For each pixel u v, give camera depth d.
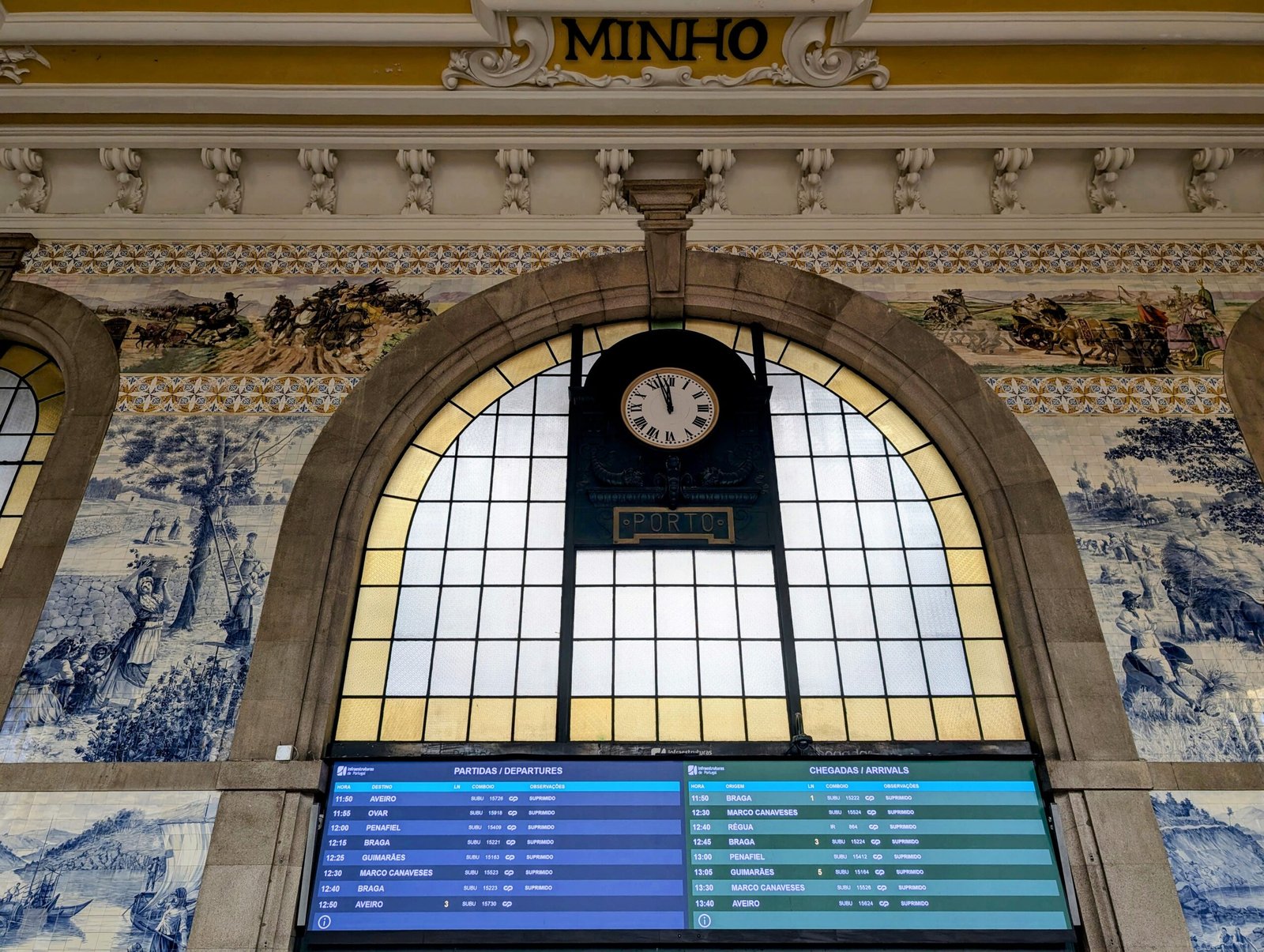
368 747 6.72
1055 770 6.51
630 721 6.96
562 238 8.76
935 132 8.80
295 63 8.43
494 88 8.60
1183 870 6.18
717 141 8.84
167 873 6.15
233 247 8.70
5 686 6.76
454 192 9.03
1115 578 7.21
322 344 8.23
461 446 8.07
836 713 7.00
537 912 6.20
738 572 7.53
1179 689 6.79
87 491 7.54
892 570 7.53
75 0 8.01
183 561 7.25
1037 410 7.92
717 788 6.59
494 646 7.23
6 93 8.52
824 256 8.67
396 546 7.61
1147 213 8.83
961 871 6.31
